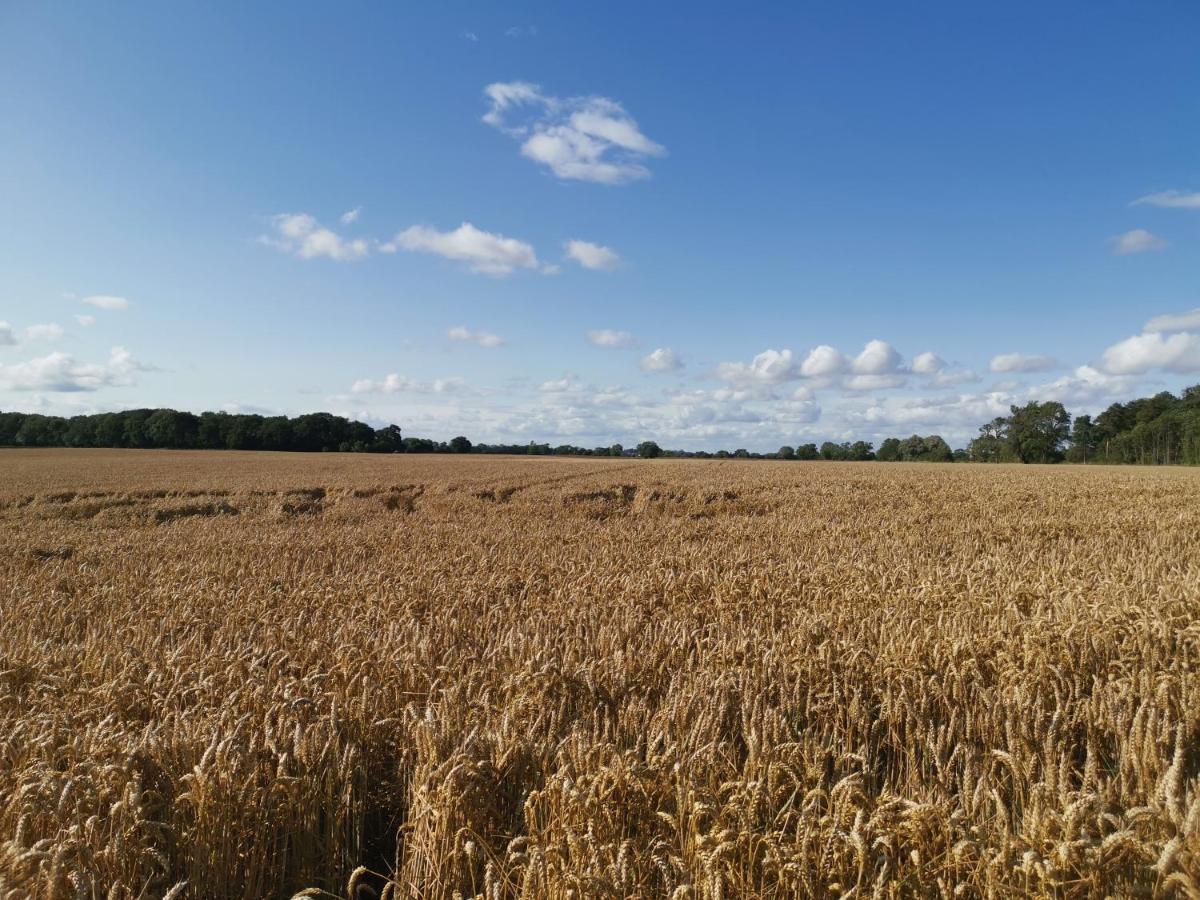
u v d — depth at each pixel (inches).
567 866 125.3
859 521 773.9
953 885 122.0
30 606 371.6
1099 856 115.3
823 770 156.6
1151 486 1327.5
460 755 148.7
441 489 1348.4
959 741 173.0
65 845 117.6
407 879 139.6
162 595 386.6
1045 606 307.9
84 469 2030.0
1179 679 199.9
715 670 222.8
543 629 294.0
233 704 196.5
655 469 2078.0
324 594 373.7
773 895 123.0
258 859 145.7
